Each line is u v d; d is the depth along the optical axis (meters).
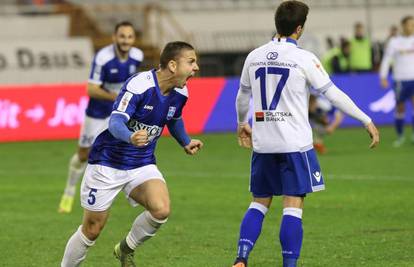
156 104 18.53
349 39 72.62
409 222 27.45
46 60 69.62
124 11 76.50
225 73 79.06
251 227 19.75
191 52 18.42
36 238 25.80
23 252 23.77
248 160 45.56
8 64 68.56
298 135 19.36
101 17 76.38
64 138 57.69
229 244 24.50
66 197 31.06
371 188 34.91
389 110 63.31
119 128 17.81
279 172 19.70
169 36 77.38
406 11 84.50
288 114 19.41
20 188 37.03
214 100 60.91
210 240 25.08
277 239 25.05
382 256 22.48
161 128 19.05
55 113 57.69
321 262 21.89
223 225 27.56
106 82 31.44
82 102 58.44
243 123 20.95
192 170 41.81
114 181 18.77
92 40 73.12
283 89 19.41
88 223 19.02
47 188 36.97
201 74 74.69
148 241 24.94
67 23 75.06
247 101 20.56
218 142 54.41
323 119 47.59
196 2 81.56
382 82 52.69
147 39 75.12
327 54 70.19
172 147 52.66
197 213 29.88
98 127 30.94
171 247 24.11
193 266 21.78
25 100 57.09
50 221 28.86
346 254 22.78
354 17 83.00
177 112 19.28
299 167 19.38
